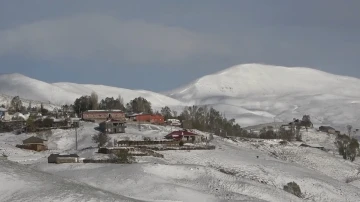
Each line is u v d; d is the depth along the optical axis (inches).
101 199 2864.2
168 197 3946.9
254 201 3892.7
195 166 4992.6
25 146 6683.1
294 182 5103.3
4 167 3289.9
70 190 2955.2
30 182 3056.1
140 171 4611.2
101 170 4741.6
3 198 2829.7
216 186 4512.8
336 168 6929.1
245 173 5541.3
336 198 5049.2
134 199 3157.0
